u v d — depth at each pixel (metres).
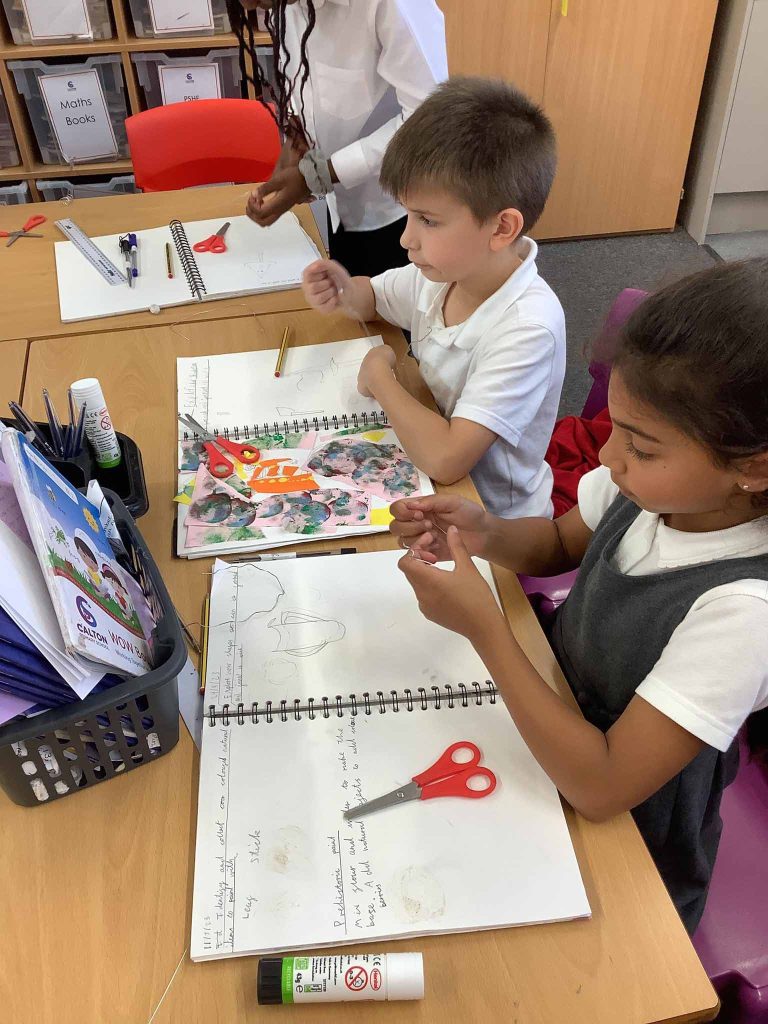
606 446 0.66
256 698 0.75
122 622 0.71
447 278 1.12
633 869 0.64
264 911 0.60
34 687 0.62
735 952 0.84
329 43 1.48
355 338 1.29
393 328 1.31
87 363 1.24
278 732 0.72
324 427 1.10
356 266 1.81
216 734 0.72
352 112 1.58
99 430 0.95
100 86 2.48
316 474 1.02
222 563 0.89
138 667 0.69
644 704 0.65
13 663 0.61
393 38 1.42
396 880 0.62
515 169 1.02
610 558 0.79
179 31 2.44
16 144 2.63
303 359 1.23
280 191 1.56
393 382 1.11
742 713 0.63
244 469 1.02
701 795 0.79
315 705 0.74
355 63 1.50
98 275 1.45
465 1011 0.56
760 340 0.54
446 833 0.65
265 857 0.64
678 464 0.61
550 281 2.98
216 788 0.68
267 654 0.79
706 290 0.58
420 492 0.99
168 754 0.72
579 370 2.51
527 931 0.60
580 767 0.65
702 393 0.56
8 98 2.49
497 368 1.07
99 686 0.67
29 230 1.59
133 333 1.31
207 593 0.87
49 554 0.62
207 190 1.72
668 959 0.58
